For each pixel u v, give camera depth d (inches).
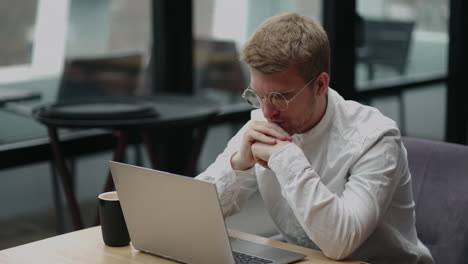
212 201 55.2
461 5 216.4
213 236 57.1
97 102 124.5
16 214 138.0
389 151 65.9
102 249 66.1
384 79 203.2
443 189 77.5
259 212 138.7
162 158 159.2
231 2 165.8
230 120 169.6
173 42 154.8
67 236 70.3
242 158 69.0
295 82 63.9
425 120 217.3
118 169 62.9
